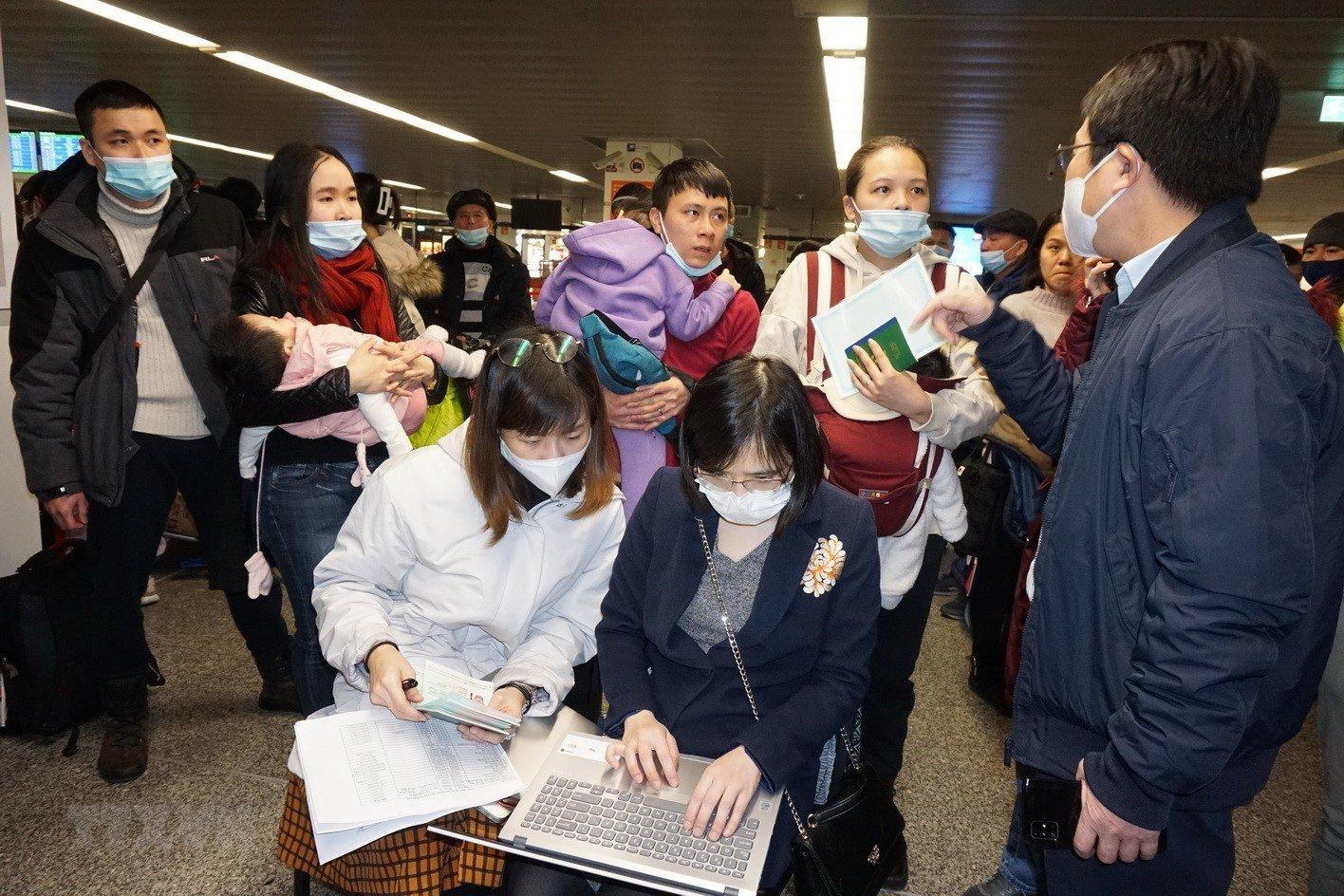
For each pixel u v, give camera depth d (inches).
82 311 87.0
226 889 75.2
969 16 211.3
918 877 83.7
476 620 62.7
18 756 94.7
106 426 87.4
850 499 58.9
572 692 75.7
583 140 442.6
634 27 239.5
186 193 93.3
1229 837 47.3
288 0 234.5
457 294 198.8
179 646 122.4
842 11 213.8
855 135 383.2
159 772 92.4
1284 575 37.7
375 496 63.1
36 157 397.1
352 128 451.2
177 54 304.0
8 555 106.7
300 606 81.2
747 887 43.1
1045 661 48.1
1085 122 47.3
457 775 51.7
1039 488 98.9
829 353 70.0
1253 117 42.1
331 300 83.7
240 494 83.8
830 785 59.1
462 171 615.2
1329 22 195.2
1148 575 43.1
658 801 49.1
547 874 53.4
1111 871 48.0
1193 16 198.7
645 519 60.7
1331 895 63.4
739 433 51.1
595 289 81.6
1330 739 62.7
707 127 386.6
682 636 57.3
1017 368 59.9
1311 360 39.2
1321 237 125.4
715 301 85.8
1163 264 44.4
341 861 59.9
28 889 73.8
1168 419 40.3
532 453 58.9
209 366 84.7
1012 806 96.6
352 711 57.9
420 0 227.9
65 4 248.1
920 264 66.4
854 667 56.4
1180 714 38.7
